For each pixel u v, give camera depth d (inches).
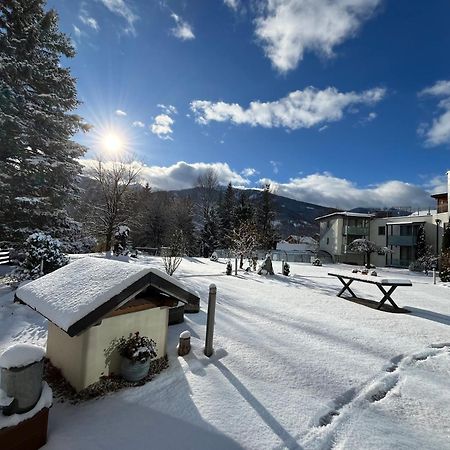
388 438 100.5
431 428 107.3
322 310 275.3
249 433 99.0
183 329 196.5
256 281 469.1
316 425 105.6
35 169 435.8
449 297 404.2
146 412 107.6
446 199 1056.8
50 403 89.2
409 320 255.1
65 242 477.1
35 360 84.5
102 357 120.0
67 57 510.3
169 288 131.7
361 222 1294.3
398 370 155.9
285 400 120.1
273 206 1512.1
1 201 410.3
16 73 426.6
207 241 1439.5
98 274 128.3
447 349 189.9
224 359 154.9
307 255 1295.5
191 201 1596.9
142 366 124.6
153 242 1437.0
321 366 153.7
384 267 1144.2
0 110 386.9
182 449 90.3
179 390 122.7
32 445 84.8
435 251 1019.3
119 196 822.5
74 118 506.3
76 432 95.4
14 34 446.3
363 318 253.4
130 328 130.1
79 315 102.6
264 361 155.3
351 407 118.6
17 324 190.4
